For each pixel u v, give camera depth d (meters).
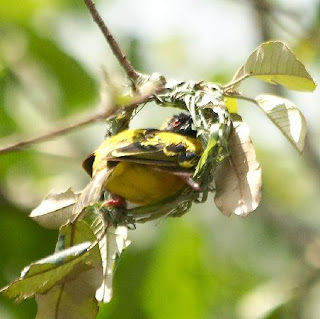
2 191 12.83
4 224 12.64
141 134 8.31
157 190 8.17
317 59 15.02
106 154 8.09
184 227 13.61
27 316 12.38
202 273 13.72
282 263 14.66
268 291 13.03
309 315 13.08
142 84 8.10
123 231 8.35
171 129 9.36
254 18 14.16
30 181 13.52
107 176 7.88
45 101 13.65
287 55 7.91
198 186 7.86
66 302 7.86
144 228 13.27
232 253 14.83
